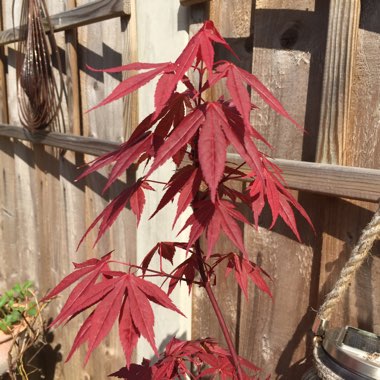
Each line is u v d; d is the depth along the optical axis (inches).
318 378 17.5
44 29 34.8
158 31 25.6
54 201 39.5
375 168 18.0
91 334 13.4
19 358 34.8
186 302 26.8
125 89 12.4
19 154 44.5
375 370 15.0
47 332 42.3
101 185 33.0
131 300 14.0
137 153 13.3
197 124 12.0
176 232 25.9
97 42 31.5
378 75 17.6
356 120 18.4
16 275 49.0
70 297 14.9
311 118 20.0
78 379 38.9
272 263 22.6
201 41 12.3
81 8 30.1
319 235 20.5
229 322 25.3
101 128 32.3
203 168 11.1
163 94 11.7
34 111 36.8
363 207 18.7
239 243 13.1
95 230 34.5
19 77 38.6
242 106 11.4
